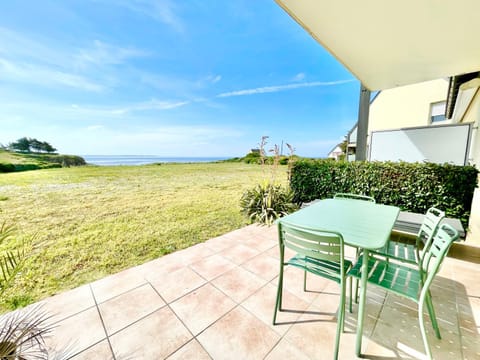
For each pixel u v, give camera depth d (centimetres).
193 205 540
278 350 131
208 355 128
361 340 129
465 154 314
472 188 266
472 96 422
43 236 337
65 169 1321
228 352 130
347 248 275
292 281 203
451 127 323
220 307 168
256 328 148
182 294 184
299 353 129
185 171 1386
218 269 225
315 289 191
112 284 199
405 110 757
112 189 749
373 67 300
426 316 159
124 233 349
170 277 210
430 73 320
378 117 823
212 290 190
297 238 134
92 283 201
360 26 204
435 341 136
